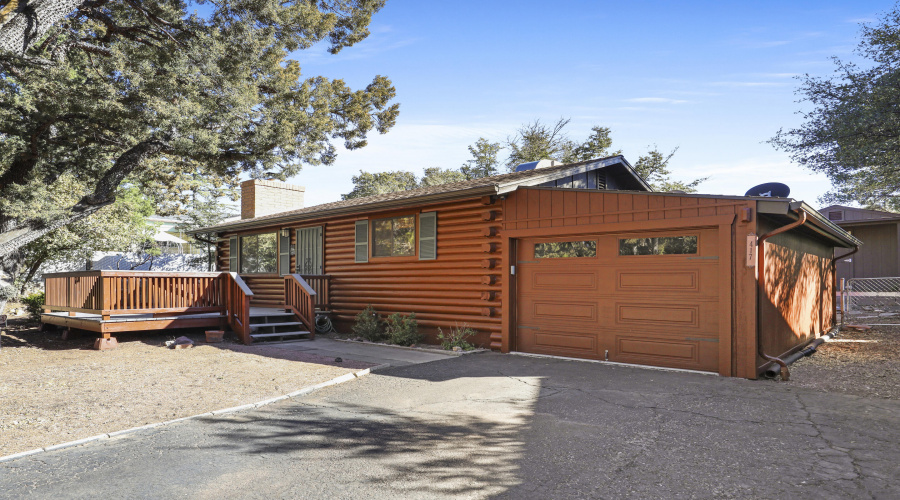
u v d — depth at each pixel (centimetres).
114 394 699
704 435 504
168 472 434
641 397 654
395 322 1172
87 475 430
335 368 859
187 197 3244
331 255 1437
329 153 1638
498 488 394
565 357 948
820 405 600
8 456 472
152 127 1202
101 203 1270
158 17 1243
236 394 696
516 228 1016
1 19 889
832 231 1012
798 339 982
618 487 392
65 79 1177
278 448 490
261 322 1262
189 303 1193
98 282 1101
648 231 855
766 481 396
